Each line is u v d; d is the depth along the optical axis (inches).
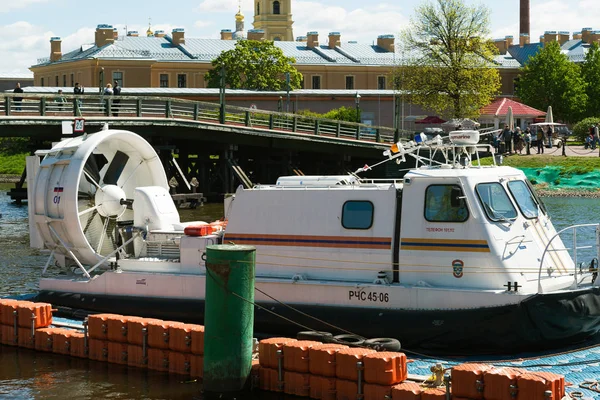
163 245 920.3
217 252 676.7
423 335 754.2
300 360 676.1
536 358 738.8
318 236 810.8
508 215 765.9
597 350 759.7
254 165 2755.9
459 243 755.4
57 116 2048.5
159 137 2330.2
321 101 4192.9
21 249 1507.1
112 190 965.8
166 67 5162.4
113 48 5068.9
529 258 761.6
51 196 941.2
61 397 702.5
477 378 599.2
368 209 794.2
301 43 5777.6
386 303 769.6
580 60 5856.3
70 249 950.4
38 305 842.8
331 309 789.2
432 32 3590.1
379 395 639.8
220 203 2454.5
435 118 3713.1
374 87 5590.6
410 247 772.0
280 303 806.5
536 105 4758.9
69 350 810.2
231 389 682.2
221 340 679.7
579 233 1573.6
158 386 721.6
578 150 3056.1
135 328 769.6
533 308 721.6
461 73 3513.8
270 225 830.5
